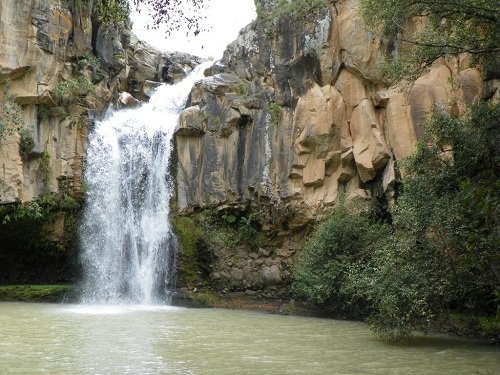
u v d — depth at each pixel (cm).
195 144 2358
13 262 2392
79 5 2500
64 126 2342
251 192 2198
